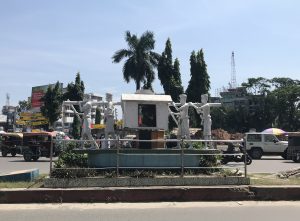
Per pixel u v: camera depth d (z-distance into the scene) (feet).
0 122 405.80
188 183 40.22
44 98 242.17
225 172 43.55
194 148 48.06
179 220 28.55
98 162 43.42
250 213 31.40
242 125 359.05
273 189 37.96
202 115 54.60
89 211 31.99
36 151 104.01
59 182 38.52
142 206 34.42
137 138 49.32
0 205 34.47
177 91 163.53
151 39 172.24
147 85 172.86
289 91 332.60
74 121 200.75
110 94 52.60
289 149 102.22
